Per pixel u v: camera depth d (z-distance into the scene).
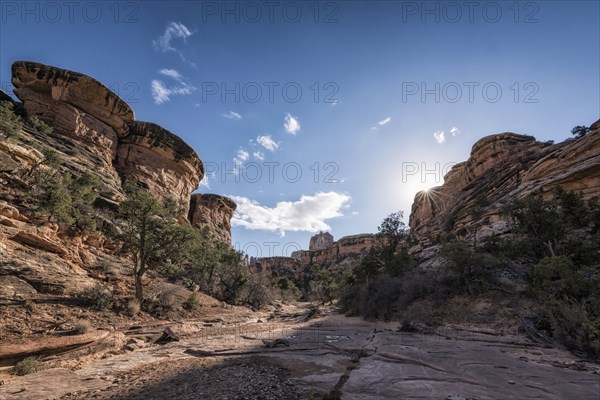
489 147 70.25
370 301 23.16
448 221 54.62
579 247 16.94
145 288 26.34
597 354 8.34
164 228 23.56
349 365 8.20
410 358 8.59
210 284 39.88
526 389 5.76
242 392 5.71
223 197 83.38
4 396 6.07
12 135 26.84
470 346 10.56
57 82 44.12
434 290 20.39
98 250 27.56
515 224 21.28
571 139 52.03
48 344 10.51
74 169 35.44
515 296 16.50
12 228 20.30
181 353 10.91
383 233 34.09
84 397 6.01
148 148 54.97
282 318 29.61
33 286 17.81
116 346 12.37
